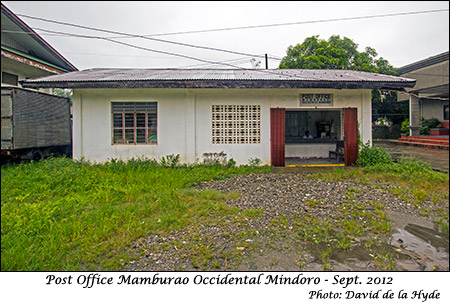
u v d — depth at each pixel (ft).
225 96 29.71
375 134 71.77
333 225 14.40
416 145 53.36
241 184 22.59
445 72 49.21
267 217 15.34
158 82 26.61
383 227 14.11
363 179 22.88
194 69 36.99
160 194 19.11
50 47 46.98
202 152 29.66
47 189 20.67
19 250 11.48
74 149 28.66
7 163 30.66
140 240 12.67
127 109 29.43
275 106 29.99
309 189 20.71
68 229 13.26
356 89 30.14
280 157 30.07
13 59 36.35
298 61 48.16
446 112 56.18
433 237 13.65
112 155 29.04
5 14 37.19
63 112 39.83
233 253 11.51
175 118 29.32
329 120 40.06
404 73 59.36
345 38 49.24
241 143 29.94
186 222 14.44
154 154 29.25
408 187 21.22
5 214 15.83
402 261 11.43
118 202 17.95
